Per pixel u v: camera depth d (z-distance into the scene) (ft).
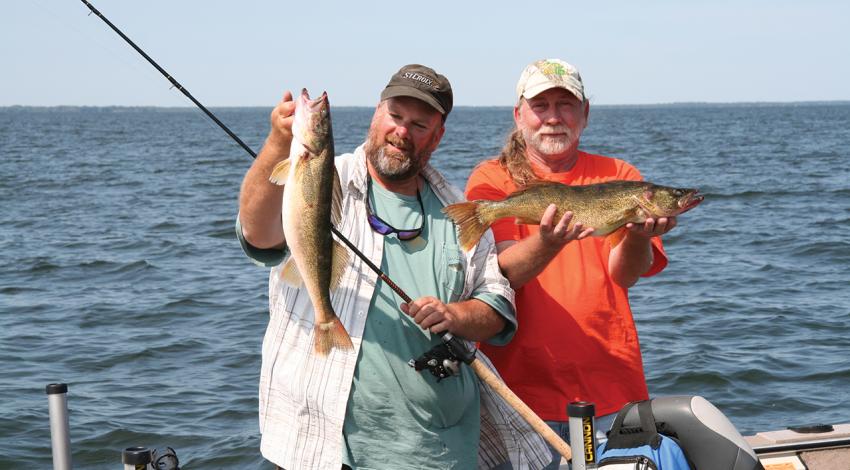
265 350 12.18
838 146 176.14
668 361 31.55
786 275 46.52
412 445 11.66
